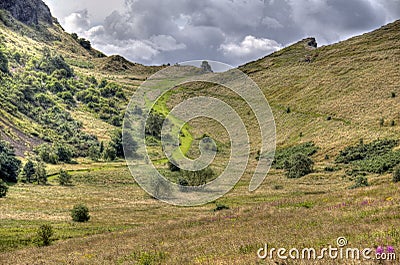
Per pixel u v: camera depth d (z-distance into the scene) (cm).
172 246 2167
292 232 1931
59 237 4478
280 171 10106
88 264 1997
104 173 11762
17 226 5347
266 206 3906
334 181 8438
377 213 2112
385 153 9525
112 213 6575
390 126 11406
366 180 7275
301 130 13612
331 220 2178
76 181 10850
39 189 9675
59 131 18388
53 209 7238
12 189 9412
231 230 2573
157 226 3919
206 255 1581
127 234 3541
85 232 4812
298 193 7038
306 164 9625
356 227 1706
